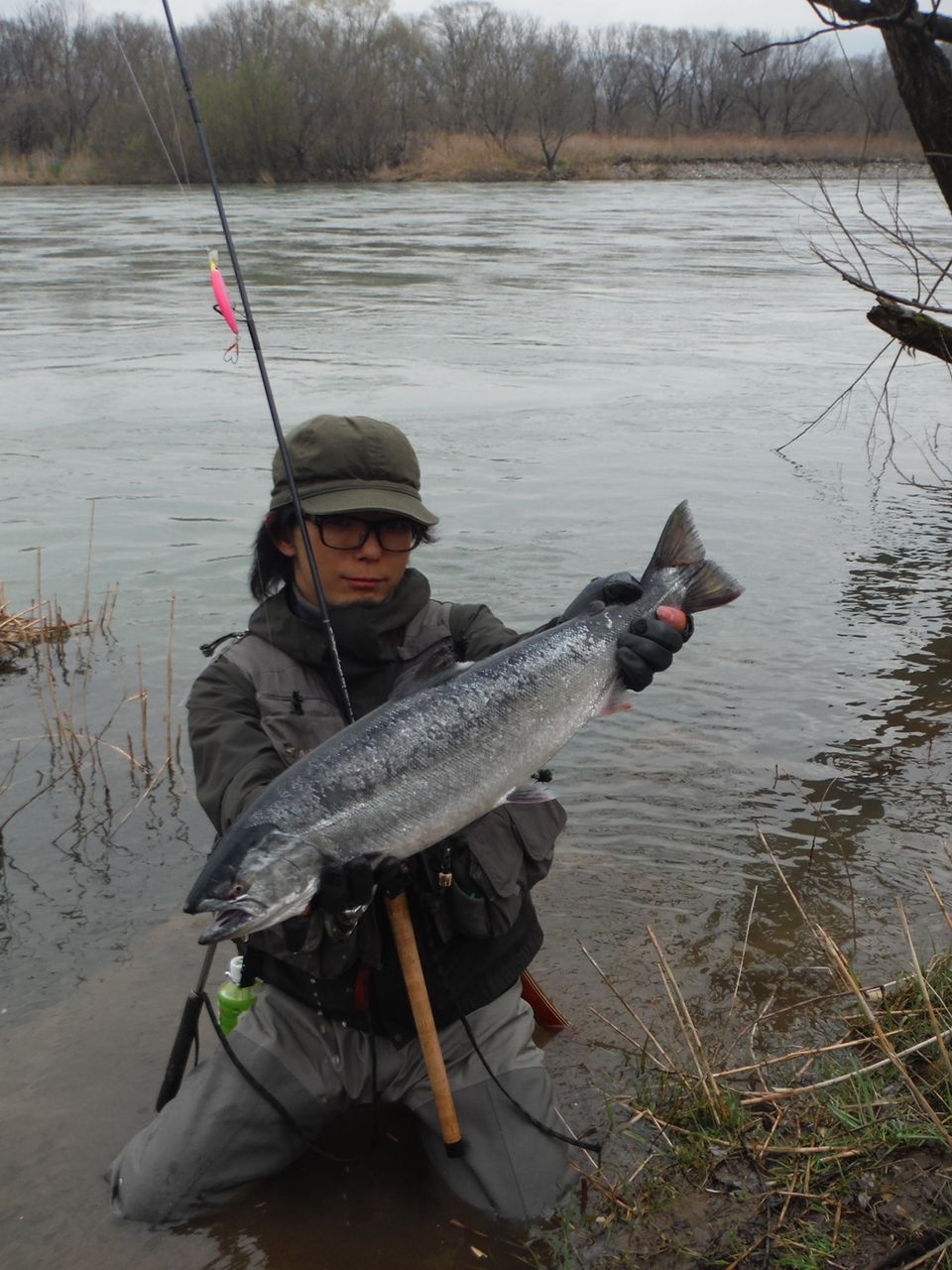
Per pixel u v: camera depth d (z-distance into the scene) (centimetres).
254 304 1853
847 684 584
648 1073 332
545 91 6856
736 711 556
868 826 458
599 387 1255
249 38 5838
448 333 1588
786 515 847
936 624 659
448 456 990
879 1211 272
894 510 861
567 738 276
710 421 1116
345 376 1307
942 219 3188
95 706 573
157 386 1252
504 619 651
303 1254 283
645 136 7244
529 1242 283
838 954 323
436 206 4138
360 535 301
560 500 873
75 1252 285
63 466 957
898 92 573
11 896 430
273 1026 305
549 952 388
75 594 702
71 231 3108
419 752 258
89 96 5772
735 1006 358
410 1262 280
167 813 486
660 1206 285
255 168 5678
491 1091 298
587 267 2361
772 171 5894
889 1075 309
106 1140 321
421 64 7000
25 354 1430
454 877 289
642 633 285
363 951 286
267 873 244
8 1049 354
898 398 1212
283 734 301
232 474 937
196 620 666
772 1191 283
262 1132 298
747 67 6631
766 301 1916
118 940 405
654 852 443
